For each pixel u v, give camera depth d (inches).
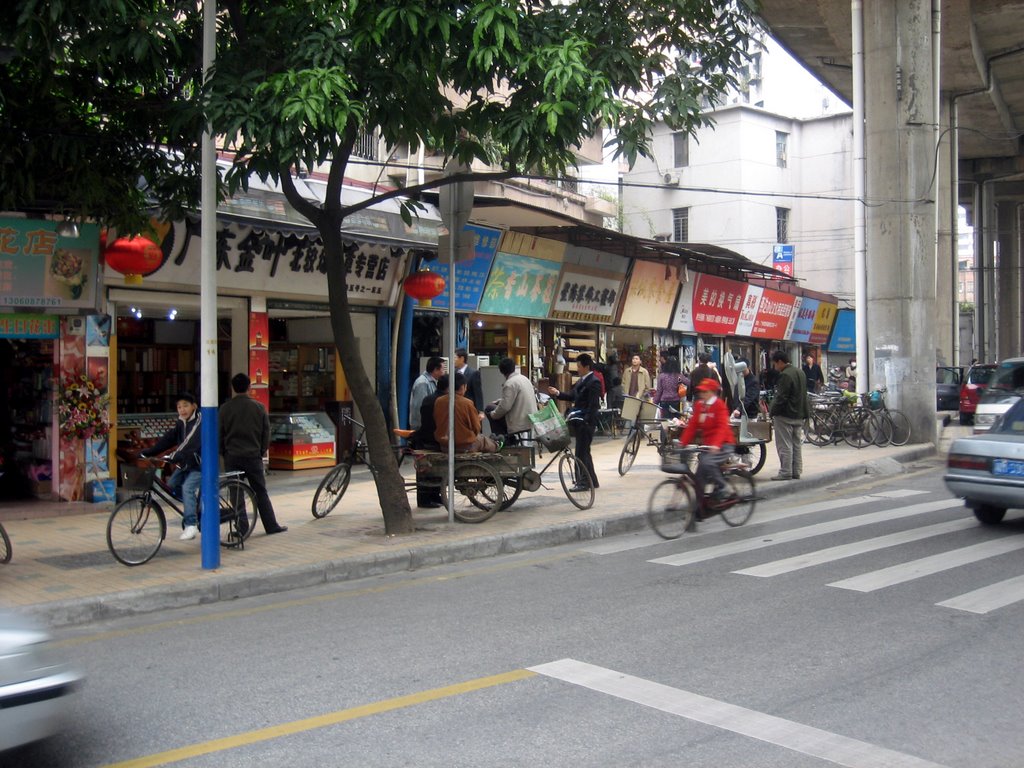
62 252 427.8
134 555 314.7
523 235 673.6
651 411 569.9
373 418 364.8
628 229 1344.7
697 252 815.1
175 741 169.6
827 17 839.1
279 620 259.9
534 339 743.7
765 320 1085.1
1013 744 163.2
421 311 639.1
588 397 457.7
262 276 528.1
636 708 181.8
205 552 305.4
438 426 400.2
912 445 678.5
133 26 292.4
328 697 191.9
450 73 324.5
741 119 1291.8
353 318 616.7
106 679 207.5
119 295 469.7
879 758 157.5
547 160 336.5
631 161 331.6
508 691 193.0
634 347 893.8
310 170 316.8
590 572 313.1
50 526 396.8
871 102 690.8
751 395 571.5
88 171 344.8
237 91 296.5
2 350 488.7
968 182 1631.4
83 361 447.5
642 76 352.5
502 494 395.5
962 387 971.3
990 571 296.5
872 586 279.4
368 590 296.7
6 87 334.6
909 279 685.3
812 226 1378.0
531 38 320.2
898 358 690.8
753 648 219.9
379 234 537.3
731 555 331.9
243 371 538.0
